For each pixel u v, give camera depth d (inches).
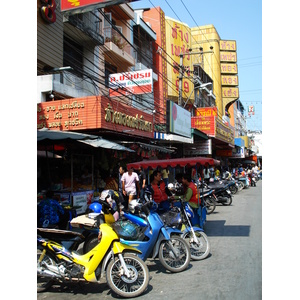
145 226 208.2
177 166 313.9
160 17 895.1
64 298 177.8
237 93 1673.2
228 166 1583.4
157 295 174.4
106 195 229.5
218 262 230.1
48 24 429.7
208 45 1526.8
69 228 297.1
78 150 434.6
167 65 923.4
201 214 306.0
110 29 654.5
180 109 743.7
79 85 534.3
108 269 173.5
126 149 385.1
